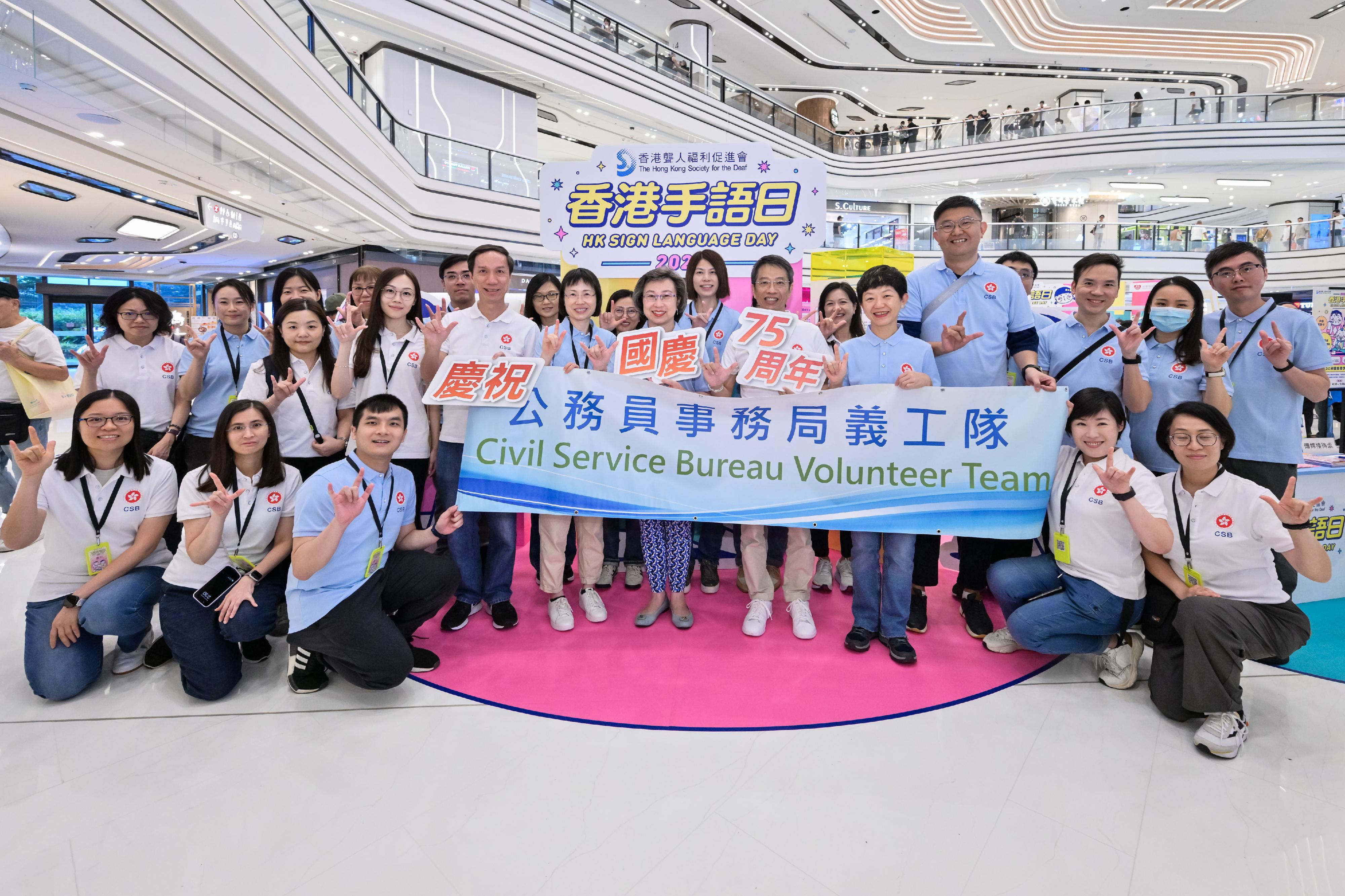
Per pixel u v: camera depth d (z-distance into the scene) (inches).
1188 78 679.7
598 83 475.2
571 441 103.9
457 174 427.8
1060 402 94.3
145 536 88.6
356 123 307.3
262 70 221.5
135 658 93.4
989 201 691.4
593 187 140.9
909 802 65.9
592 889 54.7
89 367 106.9
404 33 389.1
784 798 66.5
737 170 137.8
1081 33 594.2
